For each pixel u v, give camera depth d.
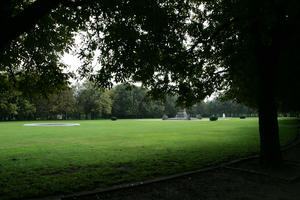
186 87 8.55
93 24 6.60
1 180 5.63
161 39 6.11
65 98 66.38
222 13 7.26
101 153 9.22
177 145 11.40
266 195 4.51
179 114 66.69
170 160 7.86
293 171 6.19
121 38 5.97
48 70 7.51
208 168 6.53
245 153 9.09
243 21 5.52
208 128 23.84
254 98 9.95
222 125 29.33
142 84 8.30
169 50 6.59
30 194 4.61
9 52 6.70
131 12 5.65
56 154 9.02
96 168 6.77
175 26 6.37
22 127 27.77
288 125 26.02
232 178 5.69
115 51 6.38
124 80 6.95
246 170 6.30
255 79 7.86
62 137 15.50
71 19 6.82
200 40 7.52
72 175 6.02
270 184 5.21
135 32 5.88
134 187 4.99
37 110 65.31
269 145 6.68
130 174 6.09
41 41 6.88
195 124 32.69
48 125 33.12
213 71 9.93
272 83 6.75
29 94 7.92
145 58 6.33
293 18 4.82
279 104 15.31
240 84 9.43
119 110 84.31
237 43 7.78
